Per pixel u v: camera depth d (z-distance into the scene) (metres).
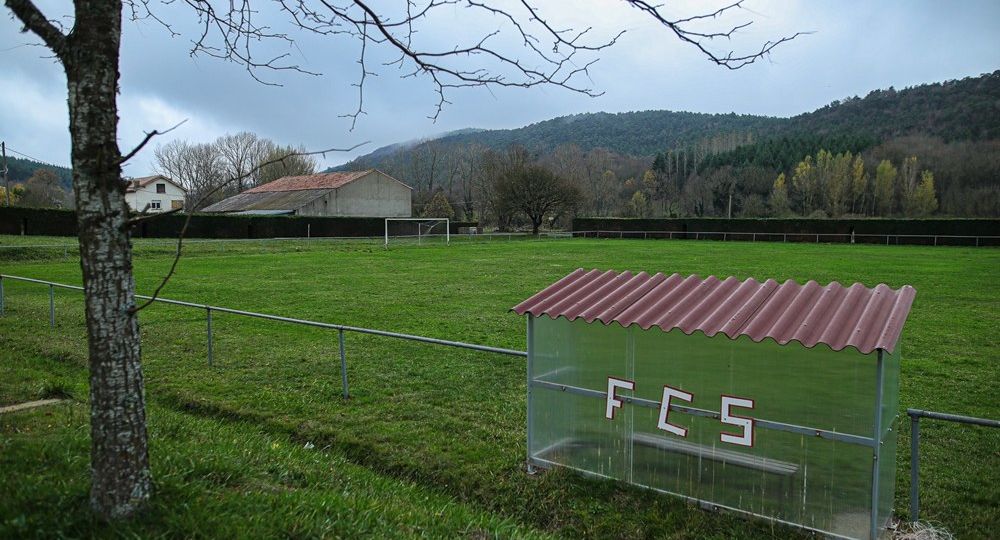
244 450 6.46
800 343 5.24
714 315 5.91
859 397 5.16
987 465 7.28
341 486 5.99
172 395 9.61
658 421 6.11
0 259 30.03
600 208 102.00
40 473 5.02
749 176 99.88
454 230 75.69
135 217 4.19
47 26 3.91
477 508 6.23
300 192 68.12
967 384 10.61
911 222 55.25
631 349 6.21
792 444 5.46
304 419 8.58
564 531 5.90
